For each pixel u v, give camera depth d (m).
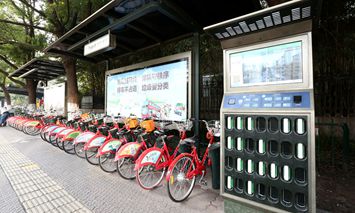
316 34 4.68
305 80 1.62
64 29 7.00
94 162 4.21
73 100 7.38
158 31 4.22
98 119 5.03
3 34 8.45
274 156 1.70
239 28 1.85
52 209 2.48
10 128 9.97
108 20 4.05
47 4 6.83
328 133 4.75
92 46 4.30
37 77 10.42
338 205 2.50
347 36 4.50
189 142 2.91
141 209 2.46
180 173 2.73
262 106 1.76
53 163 4.27
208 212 2.38
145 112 4.64
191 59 3.86
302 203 1.59
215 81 5.72
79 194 2.86
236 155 1.91
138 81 4.86
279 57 1.75
